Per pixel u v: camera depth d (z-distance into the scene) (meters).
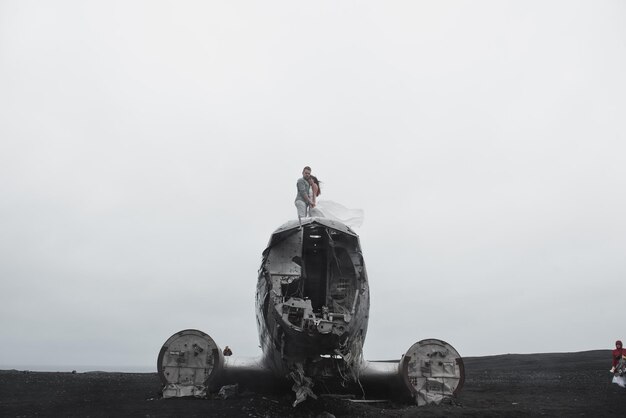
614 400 11.59
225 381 11.80
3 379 15.21
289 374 9.33
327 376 9.14
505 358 40.16
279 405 9.75
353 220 10.73
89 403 9.99
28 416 8.38
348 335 8.73
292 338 8.49
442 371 11.02
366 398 11.83
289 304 8.55
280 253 9.50
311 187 11.62
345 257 9.88
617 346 16.33
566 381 17.62
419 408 10.17
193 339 11.18
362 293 9.42
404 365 11.03
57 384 14.14
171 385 10.79
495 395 13.02
